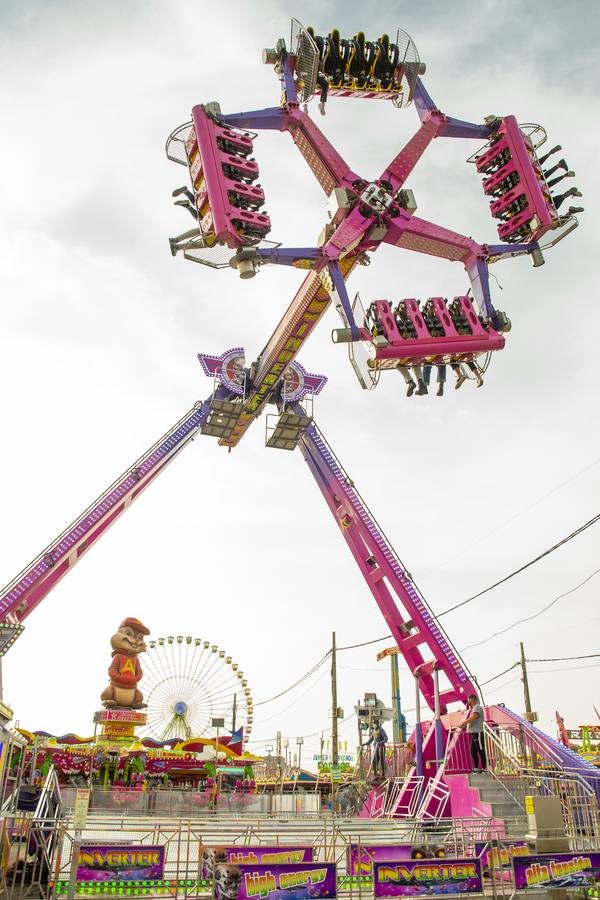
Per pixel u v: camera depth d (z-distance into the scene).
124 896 11.62
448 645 28.34
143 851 11.91
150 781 32.09
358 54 23.39
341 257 21.41
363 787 30.03
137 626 36.69
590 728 40.56
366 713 32.38
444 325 20.61
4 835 11.95
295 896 11.72
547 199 24.06
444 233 23.00
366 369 20.41
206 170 20.12
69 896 11.19
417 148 24.00
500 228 24.59
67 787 26.20
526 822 17.30
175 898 11.73
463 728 23.28
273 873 11.73
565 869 13.18
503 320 21.48
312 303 26.41
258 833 14.81
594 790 18.64
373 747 29.64
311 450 35.25
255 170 20.84
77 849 11.51
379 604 31.16
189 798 28.23
